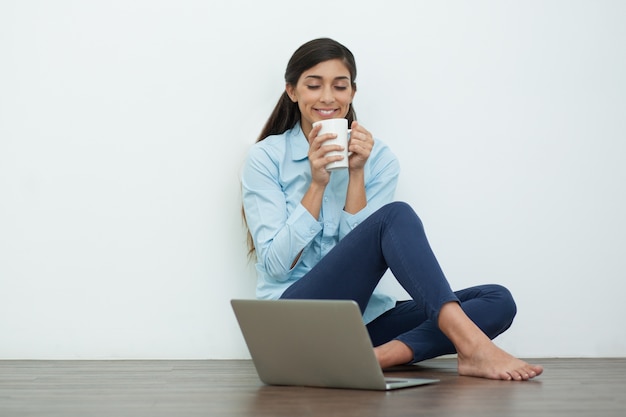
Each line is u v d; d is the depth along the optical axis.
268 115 2.56
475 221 2.64
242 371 2.14
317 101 2.26
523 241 2.66
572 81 2.69
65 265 2.49
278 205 2.24
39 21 2.49
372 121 2.61
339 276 1.97
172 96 2.53
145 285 2.51
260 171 2.28
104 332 2.49
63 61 2.50
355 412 1.36
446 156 2.63
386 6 2.61
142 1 2.53
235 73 2.55
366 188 2.35
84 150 2.50
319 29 2.58
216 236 2.53
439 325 1.84
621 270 2.69
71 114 2.50
